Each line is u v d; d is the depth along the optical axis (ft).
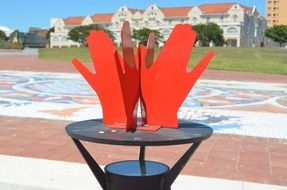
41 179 17.58
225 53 143.64
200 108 39.34
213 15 326.44
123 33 11.69
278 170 20.27
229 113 37.04
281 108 41.19
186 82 12.37
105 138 11.15
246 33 337.72
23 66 89.61
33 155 21.50
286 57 130.82
